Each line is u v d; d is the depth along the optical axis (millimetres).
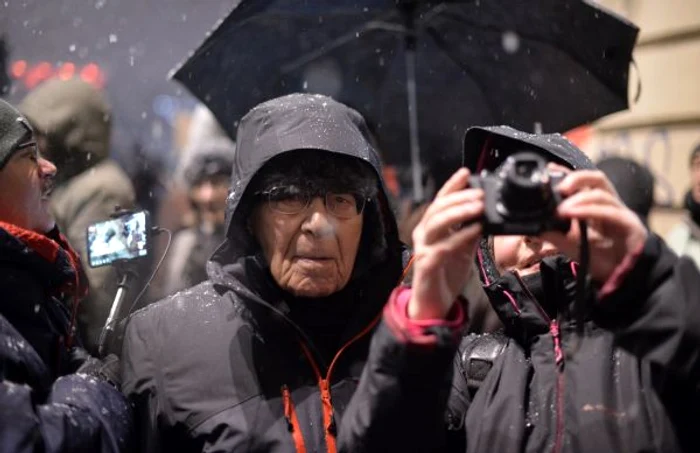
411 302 1896
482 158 2289
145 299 3178
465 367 2266
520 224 1790
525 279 2203
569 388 2055
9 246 2119
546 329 2166
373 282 2311
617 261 1802
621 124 6262
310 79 3492
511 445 2051
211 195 4414
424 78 3619
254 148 2248
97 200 3471
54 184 3494
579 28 3242
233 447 2143
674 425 1967
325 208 2207
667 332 1771
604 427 1982
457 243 1810
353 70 3615
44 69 5891
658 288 1782
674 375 1877
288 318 2246
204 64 3242
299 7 3350
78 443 2023
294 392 2219
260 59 3375
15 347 2047
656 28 6020
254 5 3205
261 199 2256
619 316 1809
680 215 5828
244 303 2275
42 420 1991
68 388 2123
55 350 2201
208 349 2248
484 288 2250
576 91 3348
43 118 3535
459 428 2209
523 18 3355
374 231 2320
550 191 1777
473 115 3578
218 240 4371
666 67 5969
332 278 2225
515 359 2174
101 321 3055
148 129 7492
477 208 1794
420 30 3572
